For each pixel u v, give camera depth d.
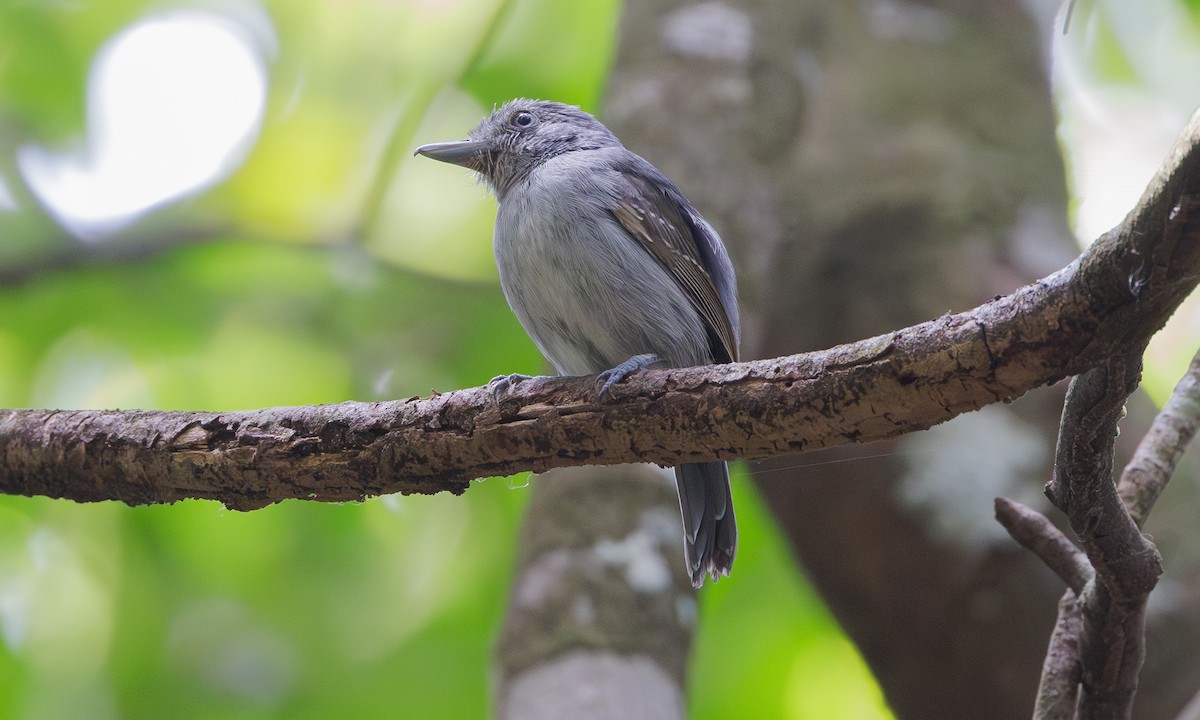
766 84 11.42
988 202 11.73
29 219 13.91
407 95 15.80
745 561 13.85
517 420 6.02
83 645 13.58
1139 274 4.36
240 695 13.48
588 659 7.30
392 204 15.75
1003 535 9.55
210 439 6.42
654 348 8.66
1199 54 14.55
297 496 6.51
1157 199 4.16
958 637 9.66
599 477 8.36
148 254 13.85
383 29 15.71
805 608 13.82
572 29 15.39
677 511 8.47
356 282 14.94
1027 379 4.92
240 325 14.64
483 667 13.45
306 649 13.74
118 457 6.51
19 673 13.01
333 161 15.89
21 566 13.57
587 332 8.68
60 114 14.66
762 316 10.59
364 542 14.02
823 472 10.26
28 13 14.55
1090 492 5.03
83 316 14.27
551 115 10.45
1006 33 13.25
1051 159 12.43
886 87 12.70
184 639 13.67
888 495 10.02
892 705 10.21
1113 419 4.79
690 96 11.00
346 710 13.43
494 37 14.96
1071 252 11.65
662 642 7.59
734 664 13.76
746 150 10.86
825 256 11.64
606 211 8.59
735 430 5.68
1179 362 13.09
